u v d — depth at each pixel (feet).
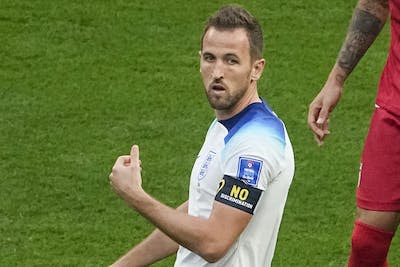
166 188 105.91
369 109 120.88
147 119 117.80
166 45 133.18
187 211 65.77
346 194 104.99
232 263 60.75
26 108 119.75
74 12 139.33
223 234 58.44
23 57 130.21
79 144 112.98
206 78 60.18
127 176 58.44
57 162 109.60
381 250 71.92
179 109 119.75
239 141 59.98
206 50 59.93
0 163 109.40
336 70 74.18
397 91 71.00
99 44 133.28
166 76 126.62
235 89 59.82
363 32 73.72
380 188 71.26
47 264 93.50
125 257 67.36
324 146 113.39
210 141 61.98
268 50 132.67
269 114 61.21
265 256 62.08
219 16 59.98
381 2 73.46
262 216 60.70
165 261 94.63
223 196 59.06
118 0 142.20
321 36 136.15
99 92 123.34
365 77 127.44
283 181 60.75
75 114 118.73
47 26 136.36
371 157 71.67
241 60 59.57
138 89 123.95
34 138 114.01
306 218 100.99
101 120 117.60
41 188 105.29
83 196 104.06
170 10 140.36
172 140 114.01
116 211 101.91
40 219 100.53
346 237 98.07
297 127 117.08
